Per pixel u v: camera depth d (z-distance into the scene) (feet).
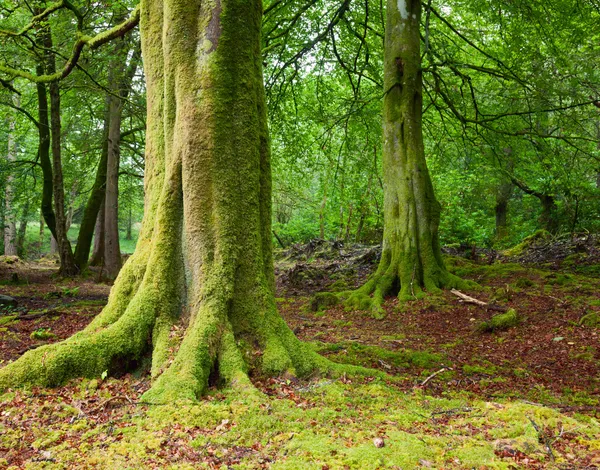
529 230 67.15
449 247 54.08
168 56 16.24
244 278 15.64
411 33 36.17
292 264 59.88
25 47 37.19
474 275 37.24
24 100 65.98
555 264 41.73
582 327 23.77
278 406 12.15
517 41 39.86
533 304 28.40
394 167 35.24
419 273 33.58
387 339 24.40
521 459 9.28
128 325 15.02
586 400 15.05
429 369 18.88
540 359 20.34
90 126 64.64
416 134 35.45
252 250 15.85
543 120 42.04
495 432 10.70
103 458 9.36
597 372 18.22
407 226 34.27
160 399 12.34
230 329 14.82
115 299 16.43
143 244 16.80
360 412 12.33
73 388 13.74
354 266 50.37
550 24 40.32
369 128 51.90
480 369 18.76
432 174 67.31
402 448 9.61
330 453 9.46
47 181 60.08
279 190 83.46
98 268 66.80
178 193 15.92
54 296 42.16
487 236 69.92
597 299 27.73
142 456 9.44
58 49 41.68
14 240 89.66
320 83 52.19
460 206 75.10
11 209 71.92
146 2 17.80
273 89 50.26
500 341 23.35
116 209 56.75
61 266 56.65
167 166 16.28
